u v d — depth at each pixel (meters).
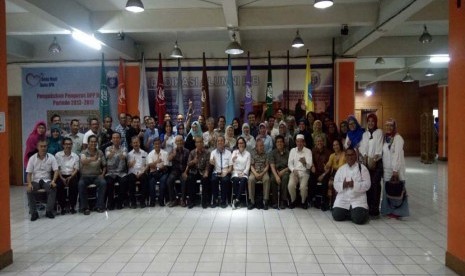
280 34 8.08
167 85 8.69
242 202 6.13
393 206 5.22
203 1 5.97
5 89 3.64
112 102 8.73
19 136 8.95
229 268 3.41
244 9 6.31
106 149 6.13
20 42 8.35
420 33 8.12
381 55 8.41
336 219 5.08
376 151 5.28
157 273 3.31
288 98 8.43
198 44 8.66
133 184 5.98
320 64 8.52
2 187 3.53
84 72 8.73
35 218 5.31
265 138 6.46
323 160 5.96
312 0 6.02
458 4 3.24
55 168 5.64
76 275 3.29
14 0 4.68
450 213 3.37
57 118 6.48
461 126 3.19
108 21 6.39
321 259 3.62
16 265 3.55
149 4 6.11
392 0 5.52
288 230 4.64
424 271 3.31
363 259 3.62
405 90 15.05
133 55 8.56
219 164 6.05
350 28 7.55
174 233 4.55
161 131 7.18
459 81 3.23
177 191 6.28
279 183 5.86
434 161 13.11
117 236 4.46
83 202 5.66
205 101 8.30
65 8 5.60
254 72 8.62
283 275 3.24
